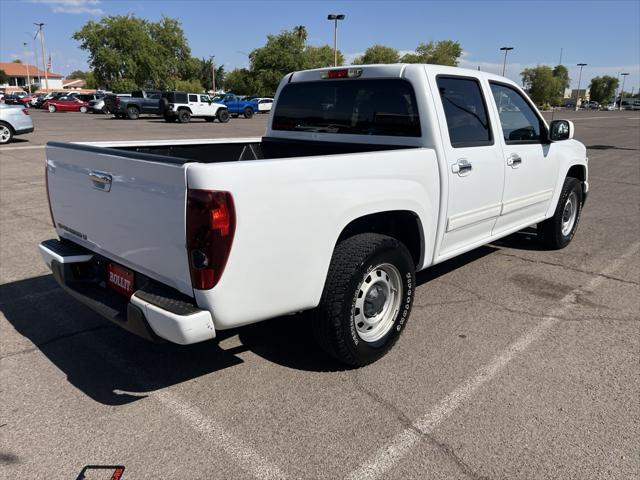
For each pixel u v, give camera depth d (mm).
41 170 11656
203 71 101812
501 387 3244
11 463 2566
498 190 4555
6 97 56500
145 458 2607
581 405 3059
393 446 2695
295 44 62250
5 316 4266
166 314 2602
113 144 4094
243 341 3861
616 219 7922
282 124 5074
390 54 79250
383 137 4152
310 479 2471
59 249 3580
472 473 2512
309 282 2992
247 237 2631
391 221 3768
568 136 5176
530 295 4766
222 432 2807
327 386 3250
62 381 3312
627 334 3990
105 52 58594
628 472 2518
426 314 4328
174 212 2609
